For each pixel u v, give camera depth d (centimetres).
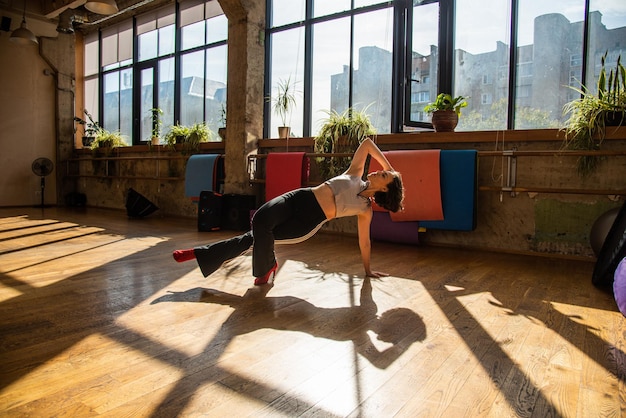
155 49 867
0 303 242
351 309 239
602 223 341
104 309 233
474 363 171
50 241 464
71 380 152
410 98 517
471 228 412
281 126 620
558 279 319
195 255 276
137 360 169
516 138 415
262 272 280
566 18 446
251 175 609
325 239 506
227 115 619
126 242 461
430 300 259
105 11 573
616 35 423
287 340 192
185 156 721
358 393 146
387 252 425
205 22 778
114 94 961
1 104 883
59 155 952
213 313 229
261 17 611
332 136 527
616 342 194
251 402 138
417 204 431
